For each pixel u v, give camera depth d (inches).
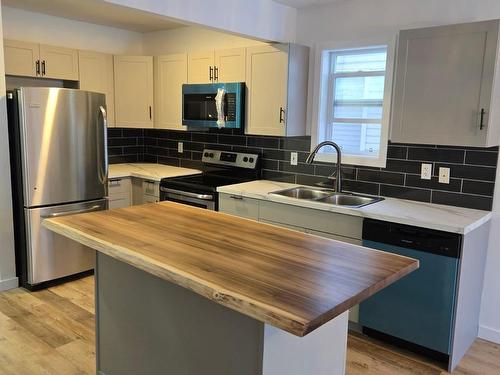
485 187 113.4
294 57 138.9
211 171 178.9
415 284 103.3
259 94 145.7
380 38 130.0
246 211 137.1
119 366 87.6
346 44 137.1
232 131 170.2
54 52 162.2
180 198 157.9
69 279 150.9
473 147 113.7
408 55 109.0
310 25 144.9
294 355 65.7
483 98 99.5
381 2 129.0
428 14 120.8
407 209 113.0
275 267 62.8
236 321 63.9
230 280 57.2
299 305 49.8
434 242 99.0
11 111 134.6
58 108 137.6
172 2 112.0
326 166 145.2
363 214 109.8
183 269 61.0
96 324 91.5
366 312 113.0
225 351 66.3
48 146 137.0
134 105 183.5
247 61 147.5
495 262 113.8
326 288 55.2
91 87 175.5
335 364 75.0
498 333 115.3
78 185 145.9
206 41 174.6
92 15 165.5
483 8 111.9
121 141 198.1
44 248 140.3
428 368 102.6
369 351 109.1
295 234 81.9
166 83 176.7
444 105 105.2
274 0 137.6
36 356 103.3
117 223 85.7
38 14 163.0
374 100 136.8
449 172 118.7
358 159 136.8
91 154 148.3
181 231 81.2
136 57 179.8
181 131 189.2
